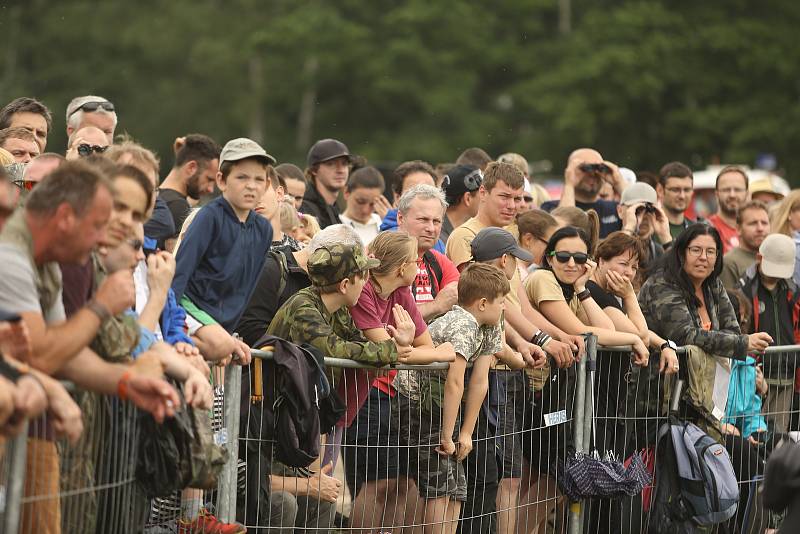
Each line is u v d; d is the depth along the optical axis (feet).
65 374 40.86
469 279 59.82
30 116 73.10
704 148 320.70
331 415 54.29
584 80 319.88
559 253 67.87
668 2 347.56
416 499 60.23
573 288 68.80
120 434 43.83
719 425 71.82
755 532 72.54
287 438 52.31
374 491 58.59
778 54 331.57
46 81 368.07
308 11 356.38
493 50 345.72
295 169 89.04
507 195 69.92
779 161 316.19
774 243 81.41
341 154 89.40
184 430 44.93
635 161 321.52
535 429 65.36
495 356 62.34
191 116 354.95
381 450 58.54
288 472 56.39
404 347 56.54
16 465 37.81
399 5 361.30
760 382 75.97
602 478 64.64
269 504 53.47
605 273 71.56
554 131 317.01
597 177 95.04
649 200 88.22
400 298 59.21
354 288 55.83
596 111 318.86
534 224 73.61
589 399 66.59
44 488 40.01
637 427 70.03
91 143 61.93
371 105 347.97
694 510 68.03
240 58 360.28
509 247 64.28
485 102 347.77
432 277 65.41
